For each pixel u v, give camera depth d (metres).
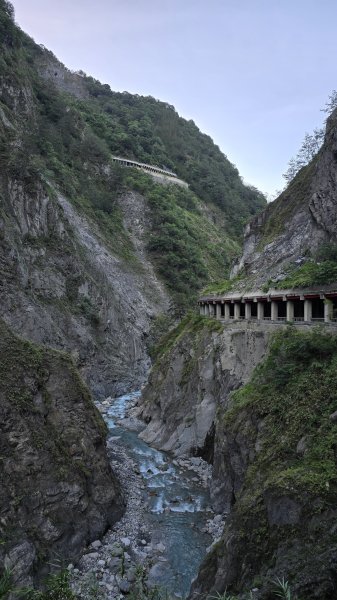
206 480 26.92
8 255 45.31
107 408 45.78
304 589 10.48
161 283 83.06
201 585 15.27
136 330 66.19
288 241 39.75
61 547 18.14
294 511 13.30
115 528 20.92
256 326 29.69
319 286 25.36
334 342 19.78
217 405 30.61
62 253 55.72
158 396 38.69
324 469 13.84
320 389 17.53
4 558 15.73
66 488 19.55
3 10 82.94
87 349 51.47
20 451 18.84
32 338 43.12
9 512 17.03
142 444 33.69
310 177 43.84
